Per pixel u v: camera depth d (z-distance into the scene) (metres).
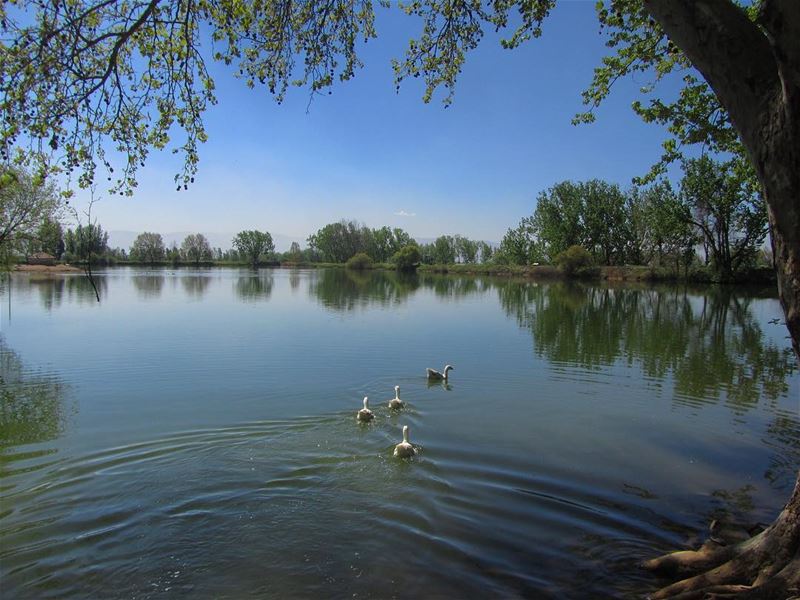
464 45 12.32
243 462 10.56
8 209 29.64
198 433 12.17
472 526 8.28
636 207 85.06
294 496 9.16
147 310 35.03
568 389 16.62
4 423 12.78
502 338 25.64
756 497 9.45
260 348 22.39
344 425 12.94
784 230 5.55
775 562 5.91
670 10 5.82
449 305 40.88
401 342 24.20
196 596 6.56
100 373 17.92
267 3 10.80
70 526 8.12
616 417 13.87
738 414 14.20
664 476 10.27
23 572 6.98
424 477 10.00
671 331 28.19
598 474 10.30
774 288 59.59
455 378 17.86
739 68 5.53
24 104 8.91
